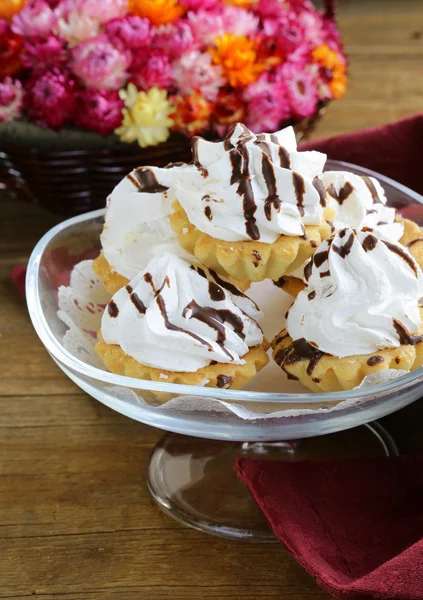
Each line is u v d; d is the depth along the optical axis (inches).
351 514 25.9
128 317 25.6
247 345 26.0
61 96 30.7
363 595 23.9
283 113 32.5
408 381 24.5
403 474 26.5
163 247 26.7
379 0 49.4
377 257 25.5
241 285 26.5
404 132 31.2
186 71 31.2
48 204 33.4
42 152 31.3
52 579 26.0
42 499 27.4
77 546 26.5
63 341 26.6
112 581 26.0
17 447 28.5
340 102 38.9
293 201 25.6
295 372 25.6
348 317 25.3
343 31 45.7
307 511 25.9
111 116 30.8
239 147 25.7
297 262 26.0
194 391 24.4
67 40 31.6
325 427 25.3
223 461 28.1
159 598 25.7
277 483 26.3
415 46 43.6
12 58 31.8
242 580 25.9
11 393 29.6
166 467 28.0
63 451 28.4
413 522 25.7
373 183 27.6
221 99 31.9
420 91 39.6
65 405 29.4
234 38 31.4
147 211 26.8
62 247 28.1
